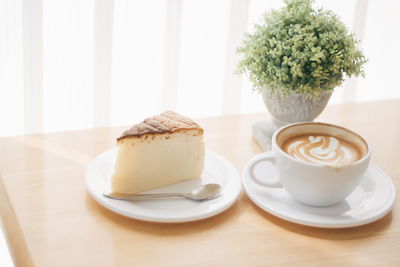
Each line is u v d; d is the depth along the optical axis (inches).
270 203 33.4
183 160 35.2
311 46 36.3
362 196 34.6
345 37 37.4
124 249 30.7
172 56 52.6
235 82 55.2
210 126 42.0
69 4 49.0
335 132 34.8
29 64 48.4
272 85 37.1
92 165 35.5
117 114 54.3
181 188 35.0
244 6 52.8
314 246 31.4
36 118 50.3
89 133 40.3
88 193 34.4
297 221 32.2
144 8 51.3
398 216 33.7
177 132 34.6
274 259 30.5
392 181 35.8
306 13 38.1
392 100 47.8
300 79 36.7
